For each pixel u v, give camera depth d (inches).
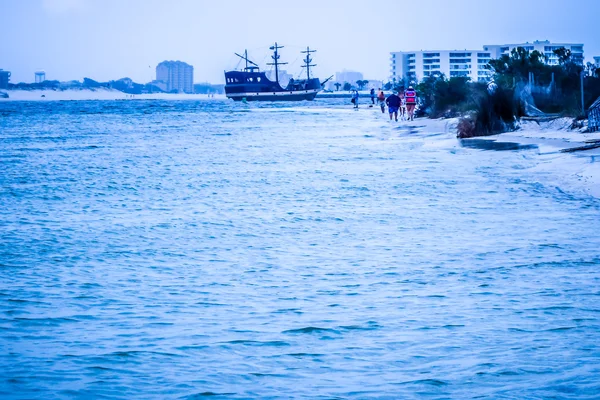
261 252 835.4
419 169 1654.8
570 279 665.0
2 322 558.9
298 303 607.8
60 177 1694.1
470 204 1146.7
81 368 450.0
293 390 409.7
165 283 690.8
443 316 555.8
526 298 601.9
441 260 762.8
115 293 653.3
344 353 474.0
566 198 1172.5
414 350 476.4
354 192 1336.1
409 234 919.0
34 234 970.7
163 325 547.5
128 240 922.7
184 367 451.2
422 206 1146.0
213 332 526.0
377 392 404.2
